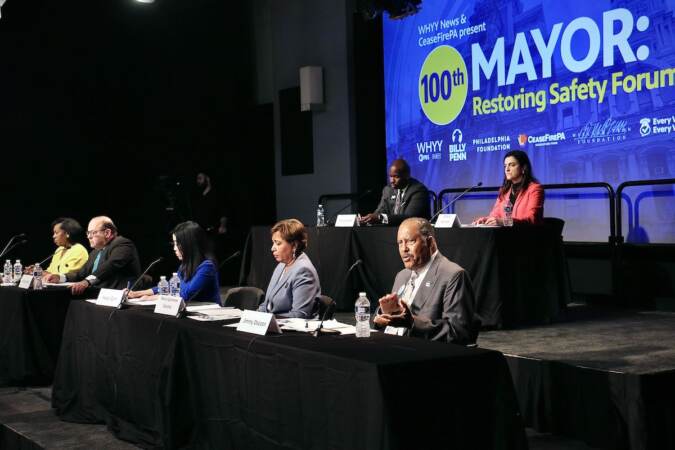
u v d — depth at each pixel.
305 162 9.71
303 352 2.98
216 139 10.68
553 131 7.30
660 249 6.39
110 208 10.02
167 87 10.34
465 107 8.12
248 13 10.82
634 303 6.54
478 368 2.81
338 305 6.52
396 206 6.86
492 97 7.84
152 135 10.27
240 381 3.36
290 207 9.97
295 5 9.75
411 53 8.70
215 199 9.95
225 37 10.73
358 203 9.13
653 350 4.38
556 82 7.25
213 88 10.65
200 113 10.57
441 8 8.34
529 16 7.46
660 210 6.55
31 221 9.48
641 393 3.64
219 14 10.67
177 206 10.05
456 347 2.97
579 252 7.03
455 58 8.20
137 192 10.18
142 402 4.04
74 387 4.71
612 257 6.59
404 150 8.84
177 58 10.40
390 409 2.61
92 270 6.15
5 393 5.34
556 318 5.67
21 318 5.47
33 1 9.43
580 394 3.89
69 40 9.68
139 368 4.08
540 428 4.10
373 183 9.17
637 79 6.64
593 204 7.03
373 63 9.12
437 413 2.71
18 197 9.41
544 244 5.54
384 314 3.50
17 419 4.65
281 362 3.10
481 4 7.91
